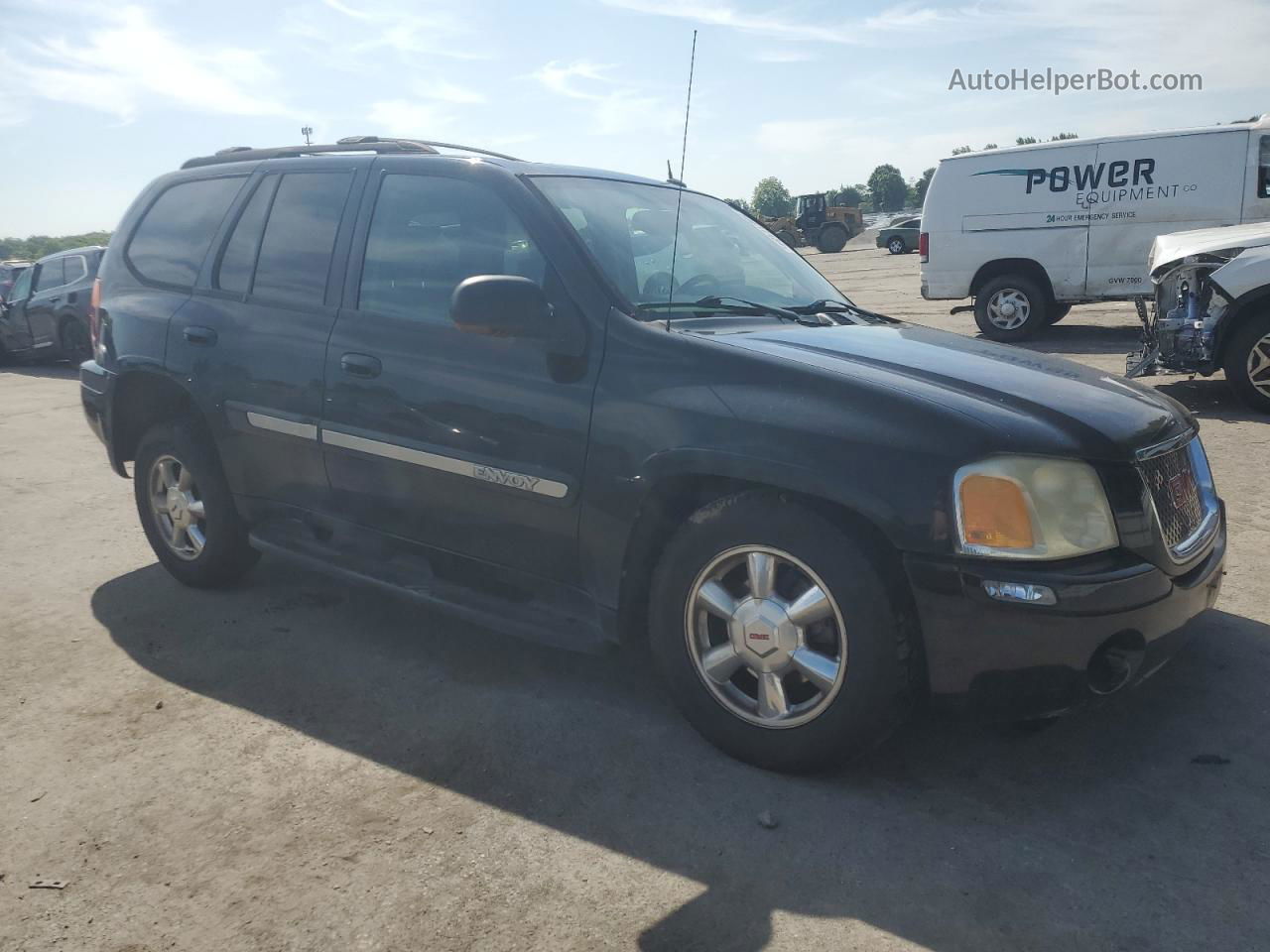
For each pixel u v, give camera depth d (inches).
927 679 108.0
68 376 546.6
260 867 100.2
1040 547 100.2
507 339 130.3
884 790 111.4
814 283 163.5
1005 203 489.4
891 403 106.0
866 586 104.5
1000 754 118.6
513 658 149.4
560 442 123.8
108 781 116.9
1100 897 92.8
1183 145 446.3
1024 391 113.6
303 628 162.6
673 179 169.8
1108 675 104.0
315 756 121.8
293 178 163.0
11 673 147.7
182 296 172.1
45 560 203.0
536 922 91.1
